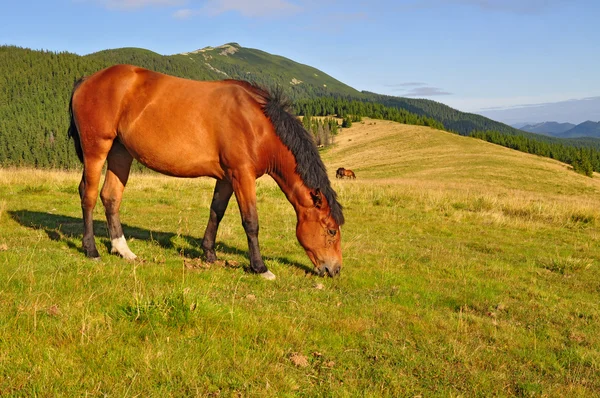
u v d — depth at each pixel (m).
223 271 5.44
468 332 4.33
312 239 5.59
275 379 2.95
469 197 16.38
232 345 3.32
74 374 2.69
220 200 5.96
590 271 7.53
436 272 6.75
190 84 5.38
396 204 14.72
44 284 4.01
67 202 10.87
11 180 13.37
